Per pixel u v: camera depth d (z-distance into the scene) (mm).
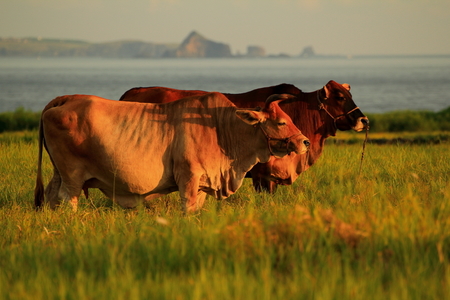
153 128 15672
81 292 8477
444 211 12398
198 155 15547
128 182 15609
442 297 8609
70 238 12414
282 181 19125
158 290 8734
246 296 8398
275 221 12102
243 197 18766
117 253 10688
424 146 33500
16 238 13391
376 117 62469
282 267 10125
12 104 144750
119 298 8281
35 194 16734
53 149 15742
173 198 18891
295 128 15797
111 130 15508
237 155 16094
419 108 130125
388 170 21562
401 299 8414
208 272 9414
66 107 15695
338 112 18984
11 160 24656
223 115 15938
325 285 8531
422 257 10094
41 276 9430
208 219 13250
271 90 19109
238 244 10703
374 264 9719
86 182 16266
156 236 11625
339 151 28500
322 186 19938
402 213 12203
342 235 10938
